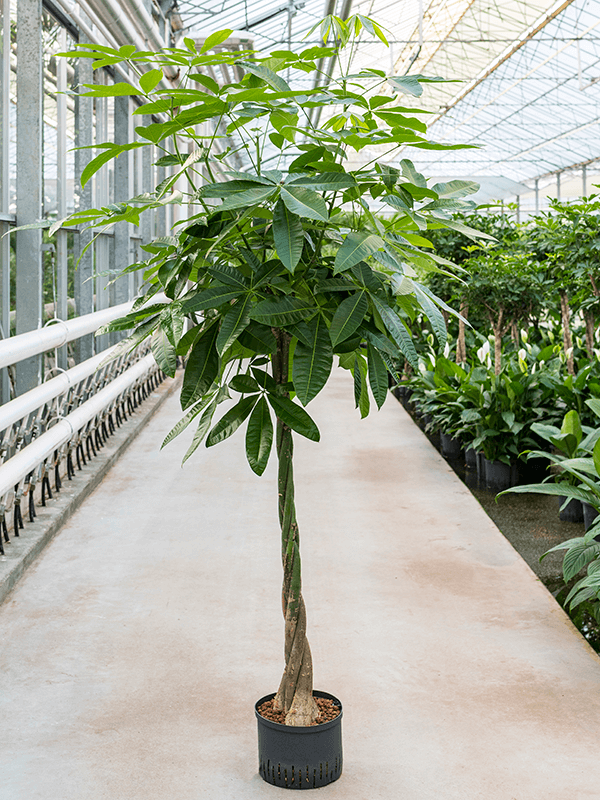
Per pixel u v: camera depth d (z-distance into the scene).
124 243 7.24
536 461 5.23
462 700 2.33
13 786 1.92
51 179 5.31
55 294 5.42
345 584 3.25
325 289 1.61
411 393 8.23
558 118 20.08
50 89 5.23
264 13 9.12
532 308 6.09
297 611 1.94
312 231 1.74
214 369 1.67
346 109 1.75
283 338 1.89
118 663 2.56
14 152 4.50
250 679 2.46
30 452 3.43
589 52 15.06
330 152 1.75
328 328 1.61
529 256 6.24
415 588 3.21
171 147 9.98
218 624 2.85
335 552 3.65
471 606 3.03
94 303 6.59
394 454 5.69
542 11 13.91
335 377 9.80
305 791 1.90
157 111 1.62
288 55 1.68
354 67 16.05
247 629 2.81
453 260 7.03
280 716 1.99
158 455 5.55
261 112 1.58
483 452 5.28
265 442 1.64
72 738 2.14
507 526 4.30
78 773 1.98
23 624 2.85
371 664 2.56
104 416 5.38
